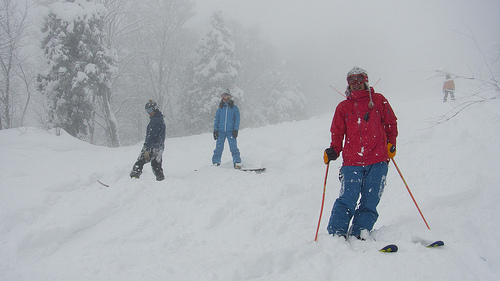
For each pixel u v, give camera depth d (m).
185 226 3.65
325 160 3.04
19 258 3.01
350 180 2.93
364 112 2.96
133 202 4.20
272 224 3.50
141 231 3.50
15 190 4.47
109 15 23.92
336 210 2.91
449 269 2.15
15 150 7.96
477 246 2.55
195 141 11.88
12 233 3.44
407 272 2.13
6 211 3.69
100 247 3.14
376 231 2.94
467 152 4.92
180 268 2.48
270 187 4.59
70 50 17.05
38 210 3.86
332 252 2.54
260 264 2.40
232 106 6.55
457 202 3.60
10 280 2.55
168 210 4.00
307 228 3.40
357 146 2.94
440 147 5.59
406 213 3.47
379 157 2.90
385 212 3.71
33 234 3.24
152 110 5.20
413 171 4.82
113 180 5.04
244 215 3.79
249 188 4.63
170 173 6.12
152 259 2.78
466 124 6.14
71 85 16.72
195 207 4.05
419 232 2.81
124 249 3.07
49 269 2.72
